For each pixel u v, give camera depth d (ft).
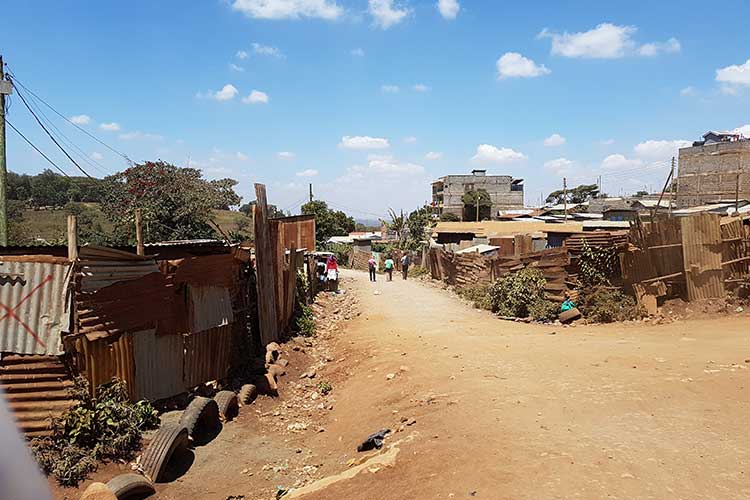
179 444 23.98
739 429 20.56
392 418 27.07
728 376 27.25
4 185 45.62
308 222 70.54
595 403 24.73
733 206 113.09
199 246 36.76
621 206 175.63
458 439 21.83
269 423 30.09
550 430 21.77
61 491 20.07
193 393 30.68
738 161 141.79
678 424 21.44
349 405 31.63
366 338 48.91
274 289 44.01
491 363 34.47
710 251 49.01
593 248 52.85
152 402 27.68
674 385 26.37
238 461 24.95
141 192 85.66
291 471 24.00
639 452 18.97
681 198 152.97
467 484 17.87
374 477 20.08
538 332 46.60
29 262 23.35
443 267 103.14
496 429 22.43
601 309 49.88
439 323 54.54
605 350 35.99
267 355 39.14
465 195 233.14
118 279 25.85
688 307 48.85
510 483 17.43
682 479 16.85
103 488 18.57
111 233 81.00
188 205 85.81
